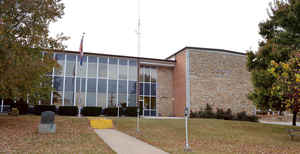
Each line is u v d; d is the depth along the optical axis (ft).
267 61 52.70
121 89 104.06
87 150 28.58
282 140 44.32
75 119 65.36
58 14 53.88
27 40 49.98
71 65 98.48
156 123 63.67
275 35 54.54
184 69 103.55
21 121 56.34
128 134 46.06
